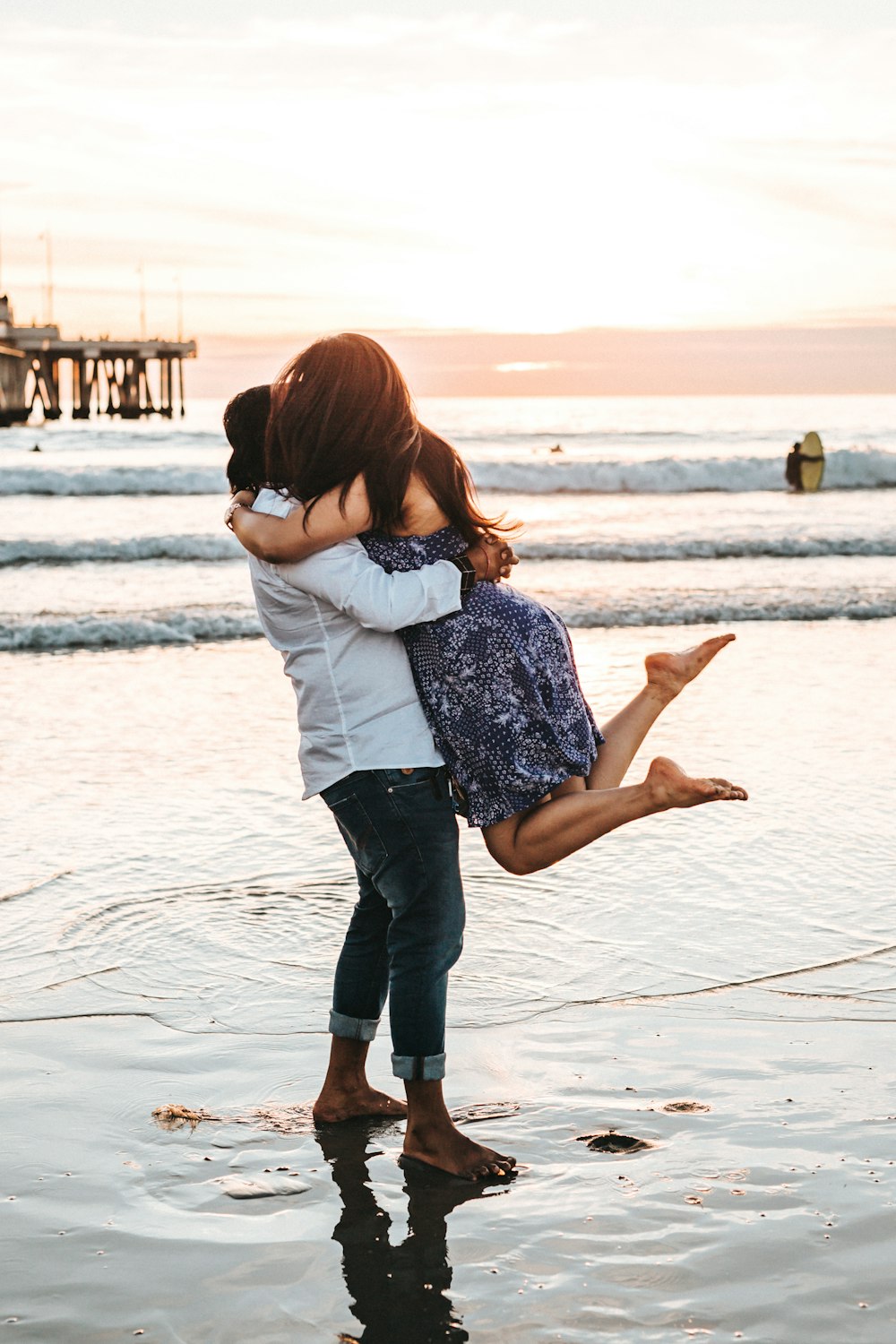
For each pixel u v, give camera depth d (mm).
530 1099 2729
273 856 4484
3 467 21656
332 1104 2697
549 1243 2201
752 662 8289
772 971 3438
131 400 74875
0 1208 2303
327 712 2469
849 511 18766
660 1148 2523
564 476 21922
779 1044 2988
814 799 5145
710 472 22422
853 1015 3154
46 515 17422
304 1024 3141
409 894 2471
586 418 75125
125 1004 3244
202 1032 3086
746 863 4383
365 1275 2115
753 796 5184
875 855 4473
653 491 22172
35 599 10695
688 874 4270
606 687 7418
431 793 2447
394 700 2439
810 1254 2152
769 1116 2641
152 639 9336
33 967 3477
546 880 4207
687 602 10609
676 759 5766
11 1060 2918
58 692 7445
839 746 6031
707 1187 2367
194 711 6969
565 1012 3176
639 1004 3223
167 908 3945
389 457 2350
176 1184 2408
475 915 3875
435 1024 2488
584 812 2391
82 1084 2809
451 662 2402
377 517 2383
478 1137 2572
